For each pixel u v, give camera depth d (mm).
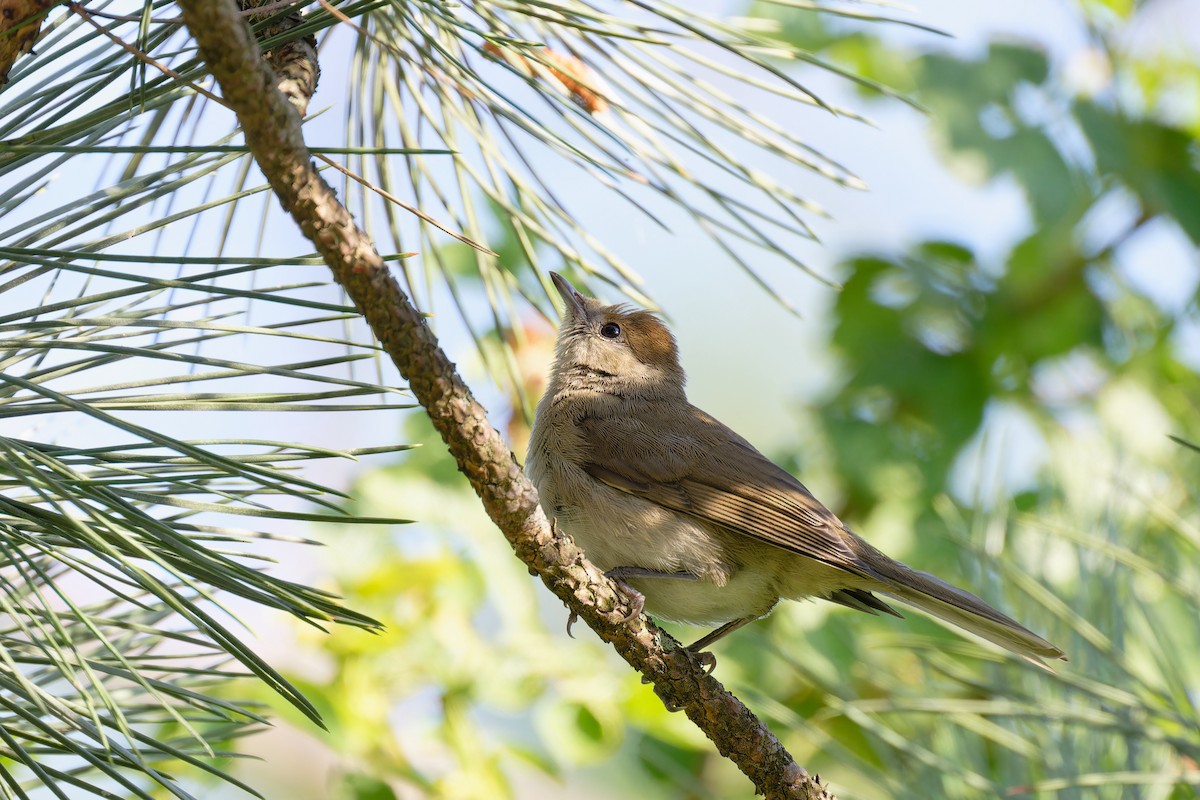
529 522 5195
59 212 4184
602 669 8422
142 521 3838
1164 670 6297
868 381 10867
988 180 10492
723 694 5809
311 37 5168
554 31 5734
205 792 7727
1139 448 9133
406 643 8117
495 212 8453
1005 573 6910
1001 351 10906
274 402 3963
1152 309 10844
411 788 8344
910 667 8453
